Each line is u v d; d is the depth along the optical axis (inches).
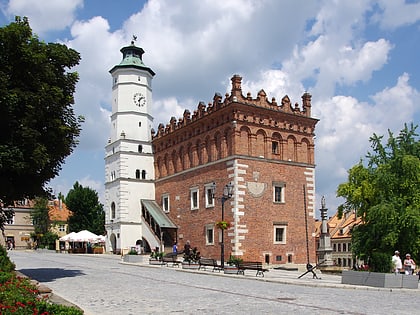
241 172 1857.8
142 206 2513.5
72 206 3828.7
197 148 2155.5
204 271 1424.7
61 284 976.3
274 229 1902.1
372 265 1071.0
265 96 1974.7
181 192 2247.8
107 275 1206.9
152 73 2736.2
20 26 964.0
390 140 1662.2
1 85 904.9
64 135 1060.5
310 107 2100.1
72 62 1109.7
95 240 2753.4
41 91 973.2
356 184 1670.8
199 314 600.4
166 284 999.0
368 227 1616.6
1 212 1093.1
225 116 1941.4
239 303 704.4
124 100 2620.6
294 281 1103.6
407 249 1496.1
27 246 3580.2
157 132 2556.6
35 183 1057.5
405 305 724.0
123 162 2522.1
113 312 615.8
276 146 1983.3
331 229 4089.6
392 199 1523.1
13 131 944.9
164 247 2262.6
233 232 1817.2
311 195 2036.2
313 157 2070.6
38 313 461.1
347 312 623.8
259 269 1277.1
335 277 1363.2
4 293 548.1
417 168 1546.5
